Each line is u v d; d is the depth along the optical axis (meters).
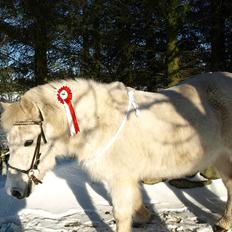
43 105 3.62
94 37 8.80
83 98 3.77
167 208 5.27
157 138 3.79
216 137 4.06
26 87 8.89
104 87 3.86
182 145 3.89
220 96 4.10
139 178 3.87
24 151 3.47
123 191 3.69
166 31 7.89
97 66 8.58
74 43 9.00
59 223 4.74
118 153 3.68
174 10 7.34
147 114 3.81
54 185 5.95
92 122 3.72
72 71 8.88
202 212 5.10
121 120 3.71
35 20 8.48
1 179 6.92
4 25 8.62
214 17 7.71
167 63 7.55
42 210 5.14
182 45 9.02
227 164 4.42
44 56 8.46
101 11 8.43
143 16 8.38
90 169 3.80
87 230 4.48
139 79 8.80
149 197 5.67
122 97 3.82
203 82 4.18
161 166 3.88
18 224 4.70
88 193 5.76
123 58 8.73
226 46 8.12
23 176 3.49
